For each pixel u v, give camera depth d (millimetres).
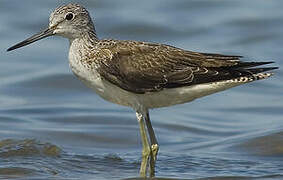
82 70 15062
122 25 26219
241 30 26078
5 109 20406
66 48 24766
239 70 14570
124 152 17328
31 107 20656
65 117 19906
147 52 14945
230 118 20156
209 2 28188
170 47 15102
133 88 14812
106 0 28156
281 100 21328
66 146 17750
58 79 22484
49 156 16516
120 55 14922
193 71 14695
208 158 16656
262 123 19672
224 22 26672
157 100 15031
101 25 26234
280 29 26078
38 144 17094
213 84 14656
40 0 27984
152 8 27766
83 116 19969
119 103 15273
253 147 17453
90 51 15055
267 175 15258
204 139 18594
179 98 14977
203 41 25344
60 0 28016
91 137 18438
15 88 21969
